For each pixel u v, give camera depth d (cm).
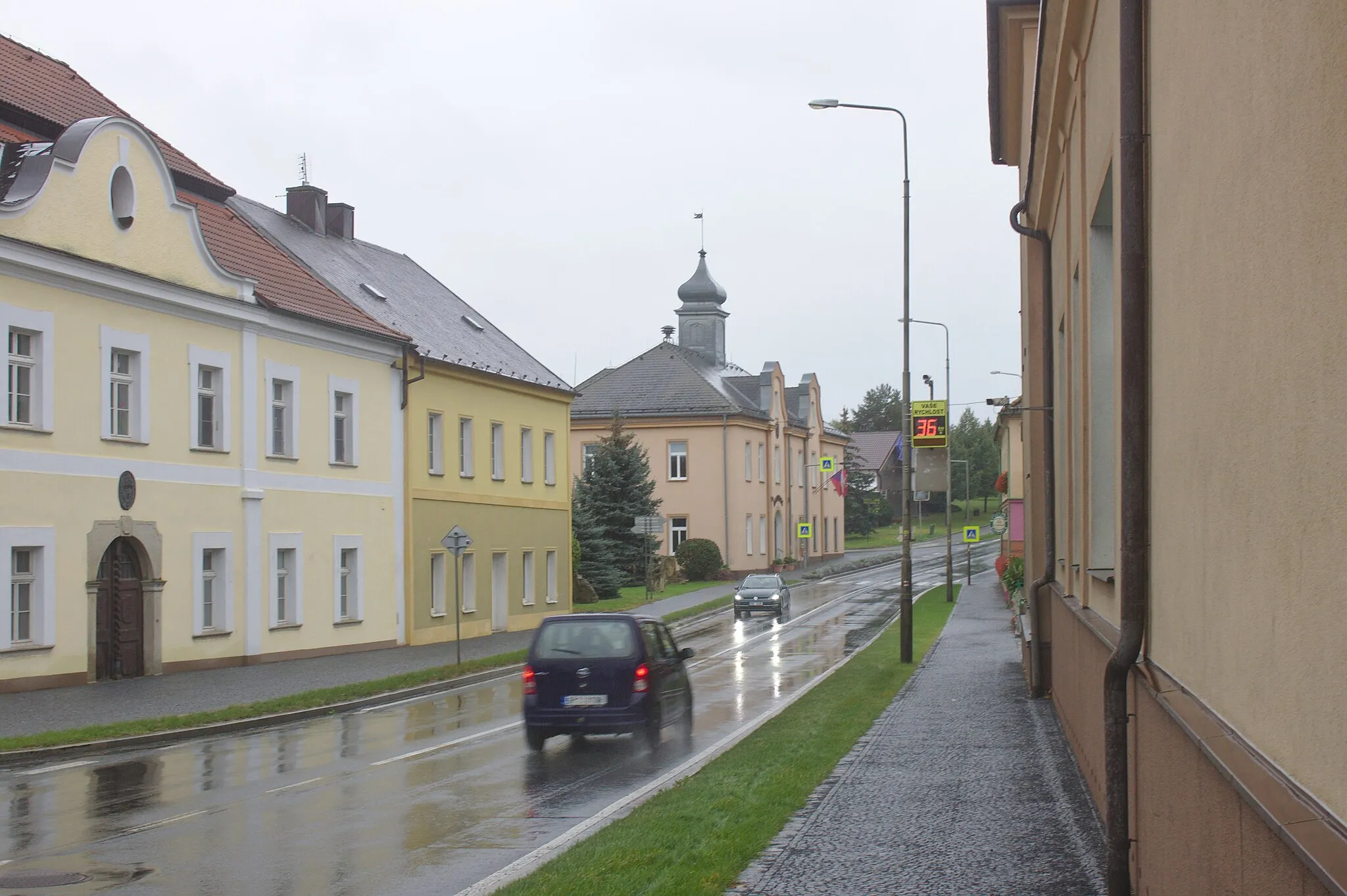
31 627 2241
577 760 1529
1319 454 326
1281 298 360
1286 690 365
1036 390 1884
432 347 3747
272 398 2961
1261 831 370
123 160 2455
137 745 1705
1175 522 557
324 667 2802
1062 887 753
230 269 2811
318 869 924
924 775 1167
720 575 6906
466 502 3900
